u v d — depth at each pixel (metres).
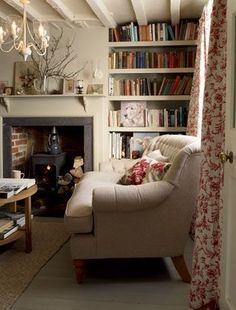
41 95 4.32
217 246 1.96
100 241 2.42
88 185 3.17
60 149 4.80
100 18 3.92
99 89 4.35
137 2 3.46
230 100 1.69
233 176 1.65
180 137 3.14
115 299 2.21
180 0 3.61
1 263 2.76
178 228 2.43
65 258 2.86
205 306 1.99
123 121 4.48
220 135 1.91
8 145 4.47
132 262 2.84
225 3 1.88
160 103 4.64
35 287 2.37
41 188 4.65
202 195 1.98
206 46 3.33
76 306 2.12
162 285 2.41
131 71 4.39
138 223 2.41
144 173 2.82
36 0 3.52
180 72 4.36
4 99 4.39
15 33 2.71
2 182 3.02
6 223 2.90
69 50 4.39
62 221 3.92
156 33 4.32
